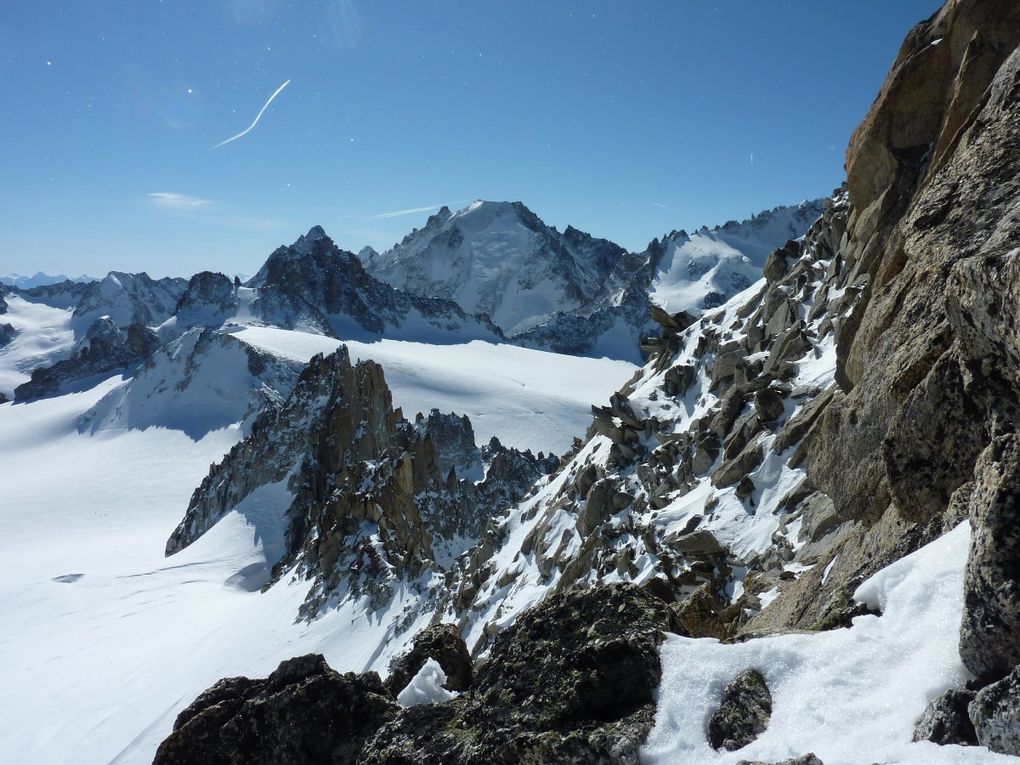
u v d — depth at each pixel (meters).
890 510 11.22
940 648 6.59
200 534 135.12
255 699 12.18
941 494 8.97
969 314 8.10
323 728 11.36
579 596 9.63
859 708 6.54
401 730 9.39
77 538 155.62
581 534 36.47
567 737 7.60
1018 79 12.75
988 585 5.97
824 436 15.08
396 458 92.88
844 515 13.45
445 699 11.44
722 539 24.91
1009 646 5.78
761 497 25.70
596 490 36.34
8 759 58.69
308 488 129.25
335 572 74.88
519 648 9.40
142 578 111.00
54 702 68.19
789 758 6.09
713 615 14.16
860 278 28.86
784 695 7.14
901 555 9.00
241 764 11.70
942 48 24.97
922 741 5.68
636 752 7.15
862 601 8.17
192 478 194.00
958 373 8.80
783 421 27.91
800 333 31.53
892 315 14.48
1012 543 5.94
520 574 41.50
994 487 6.26
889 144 27.39
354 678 12.05
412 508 90.81
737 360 36.06
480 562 51.16
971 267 7.86
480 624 41.12
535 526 44.38
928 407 9.10
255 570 113.31
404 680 12.36
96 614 98.31
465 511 111.69
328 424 135.88
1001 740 5.26
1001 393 8.00
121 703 65.88
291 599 78.75
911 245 12.57
